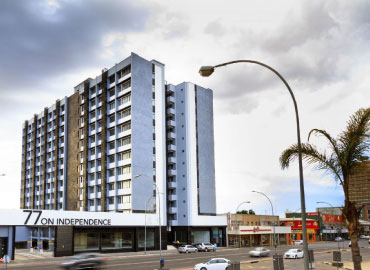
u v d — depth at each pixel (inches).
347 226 649.6
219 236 3341.5
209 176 3405.5
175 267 1443.2
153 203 2903.5
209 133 3503.9
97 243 2447.1
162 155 3090.6
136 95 2945.4
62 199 3622.0
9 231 2015.3
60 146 3796.8
